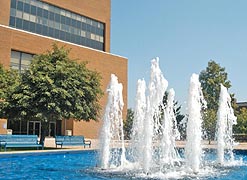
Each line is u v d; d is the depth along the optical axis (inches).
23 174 448.8
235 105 2022.6
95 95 979.3
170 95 592.4
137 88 597.6
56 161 615.8
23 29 1528.1
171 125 584.4
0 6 1421.0
